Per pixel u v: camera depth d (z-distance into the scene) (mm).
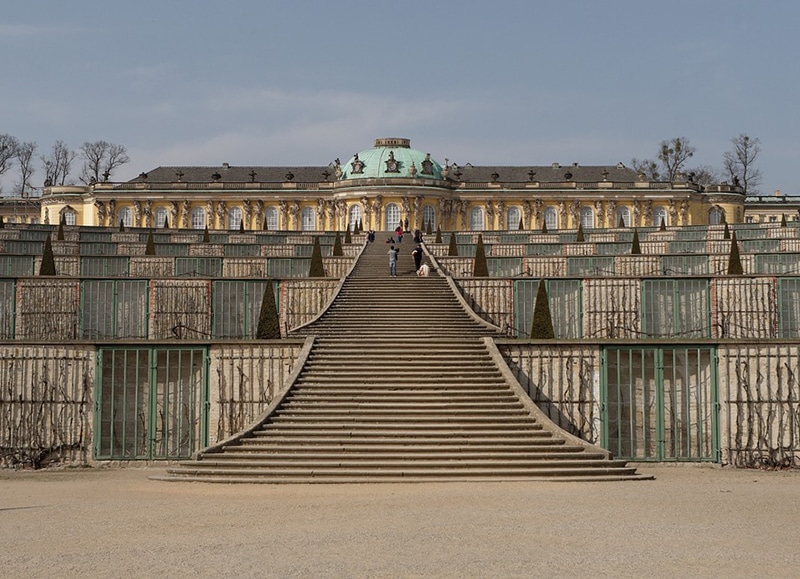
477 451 32188
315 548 19891
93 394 37594
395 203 152875
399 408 35156
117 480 32344
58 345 37781
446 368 38219
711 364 36844
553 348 38094
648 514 23656
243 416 37719
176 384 37844
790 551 19703
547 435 33344
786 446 36094
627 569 18172
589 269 61094
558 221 157625
